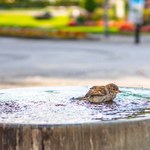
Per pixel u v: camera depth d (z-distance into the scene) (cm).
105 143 428
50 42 3812
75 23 5625
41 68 2108
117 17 5872
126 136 434
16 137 429
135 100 548
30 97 579
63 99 558
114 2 6306
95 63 2272
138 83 1630
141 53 2770
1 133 432
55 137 423
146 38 3997
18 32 4303
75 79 1756
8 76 1853
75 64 2250
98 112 486
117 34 4403
